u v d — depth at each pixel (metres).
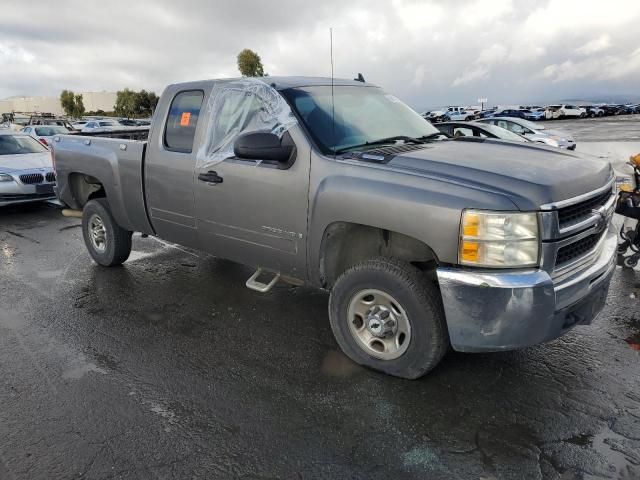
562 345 3.81
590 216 3.10
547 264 2.82
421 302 3.09
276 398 3.22
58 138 5.93
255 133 3.51
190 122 4.41
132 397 3.26
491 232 2.77
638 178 5.34
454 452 2.70
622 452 2.67
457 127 11.62
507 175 2.96
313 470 2.60
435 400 3.14
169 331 4.21
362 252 3.66
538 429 2.87
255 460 2.67
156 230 4.93
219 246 4.33
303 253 3.66
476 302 2.83
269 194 3.74
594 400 3.12
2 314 4.63
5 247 6.96
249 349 3.88
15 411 3.13
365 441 2.80
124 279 5.47
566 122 43.19
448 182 2.96
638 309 4.45
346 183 3.28
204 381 3.44
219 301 4.82
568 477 2.51
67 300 4.93
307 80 4.22
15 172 9.00
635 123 36.75
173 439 2.85
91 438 2.87
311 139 3.56
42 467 2.64
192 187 4.32
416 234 2.98
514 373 3.43
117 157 5.05
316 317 4.44
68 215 6.07
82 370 3.61
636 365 3.53
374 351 3.42
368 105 4.24
